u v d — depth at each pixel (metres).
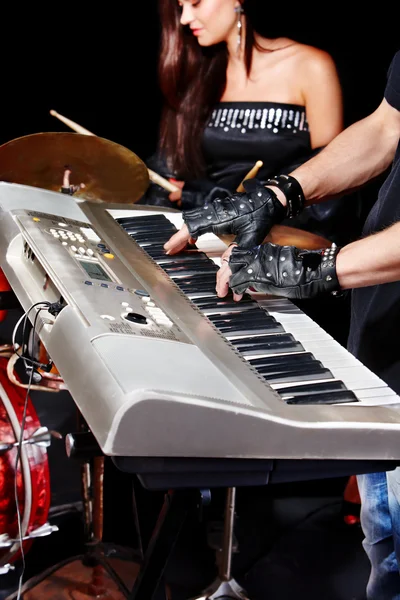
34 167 1.96
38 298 1.30
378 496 1.46
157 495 1.39
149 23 3.16
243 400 0.97
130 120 3.32
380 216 1.40
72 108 3.33
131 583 1.89
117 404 0.89
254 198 1.48
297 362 1.15
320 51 2.50
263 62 2.51
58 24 3.20
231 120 2.55
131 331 1.06
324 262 1.23
